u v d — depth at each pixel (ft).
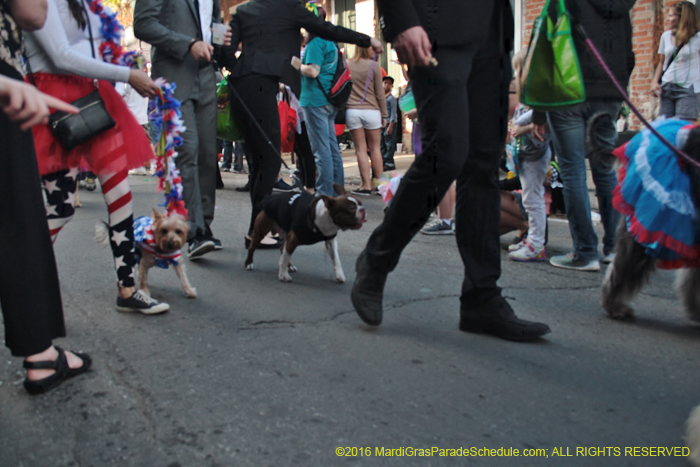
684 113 22.29
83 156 10.20
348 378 8.41
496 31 9.36
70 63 9.32
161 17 14.67
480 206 9.81
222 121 17.26
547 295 12.73
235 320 10.89
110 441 6.79
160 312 11.19
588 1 12.85
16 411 7.48
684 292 10.95
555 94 9.95
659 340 10.10
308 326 10.56
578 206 14.33
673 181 9.46
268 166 16.21
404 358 9.14
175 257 11.89
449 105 8.77
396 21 8.43
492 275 10.03
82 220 21.15
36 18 7.30
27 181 7.40
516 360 9.13
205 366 8.80
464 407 7.63
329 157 21.90
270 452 6.56
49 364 7.98
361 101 26.58
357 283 10.34
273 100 15.98
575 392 8.09
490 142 9.59
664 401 7.88
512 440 6.88
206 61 15.51
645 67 27.12
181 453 6.54
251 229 16.79
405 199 9.45
